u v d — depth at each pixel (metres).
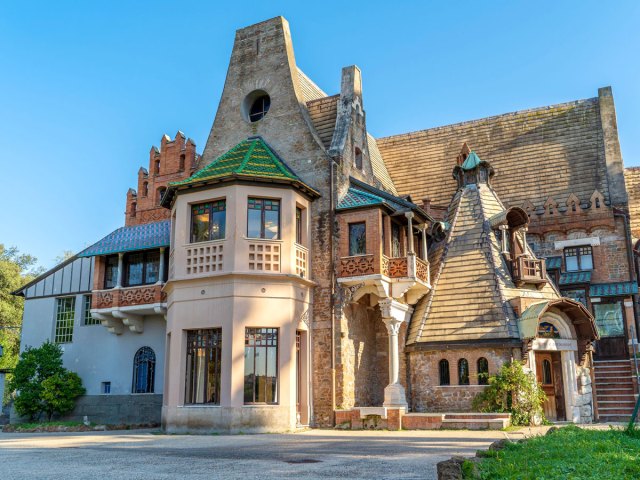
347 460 12.72
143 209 34.28
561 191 33.44
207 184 23.81
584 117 35.31
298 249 24.36
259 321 22.66
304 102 28.84
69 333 32.69
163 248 28.56
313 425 23.75
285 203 24.05
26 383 30.58
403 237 27.16
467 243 28.17
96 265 30.19
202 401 22.62
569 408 24.88
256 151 26.11
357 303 26.00
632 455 10.51
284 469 11.38
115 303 28.97
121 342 30.69
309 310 24.64
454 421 21.48
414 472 10.77
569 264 32.62
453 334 25.33
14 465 12.72
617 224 31.78
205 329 23.09
